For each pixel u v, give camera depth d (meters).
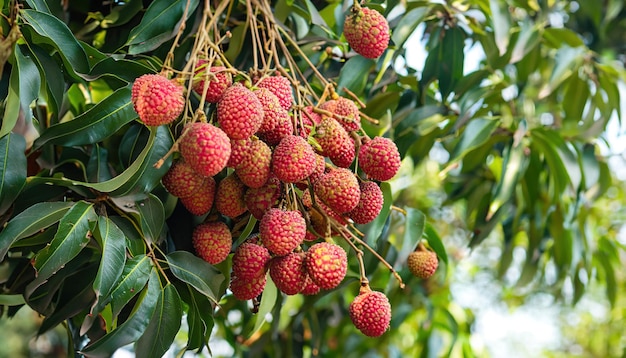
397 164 0.75
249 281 0.75
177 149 0.68
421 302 1.43
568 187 1.21
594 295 2.92
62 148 0.82
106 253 0.71
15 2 0.74
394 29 0.96
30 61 0.74
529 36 1.06
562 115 1.38
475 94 1.05
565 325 3.14
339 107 0.78
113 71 0.78
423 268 0.91
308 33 0.93
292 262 0.73
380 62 0.97
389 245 1.04
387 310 0.76
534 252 1.20
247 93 0.70
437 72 1.03
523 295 2.40
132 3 0.86
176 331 0.74
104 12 0.88
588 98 1.27
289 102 0.76
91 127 0.75
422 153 1.12
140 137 0.78
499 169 1.23
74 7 0.87
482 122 1.05
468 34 1.09
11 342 2.81
